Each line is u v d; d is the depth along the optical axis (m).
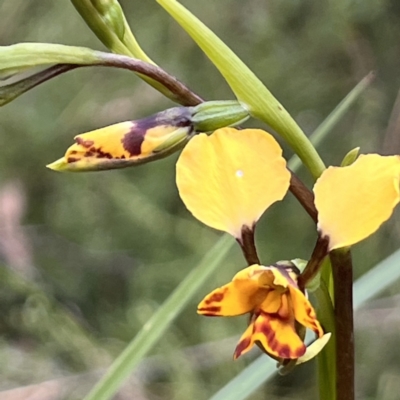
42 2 0.72
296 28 0.68
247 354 0.59
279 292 0.30
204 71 0.69
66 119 0.71
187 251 0.66
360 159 0.29
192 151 0.29
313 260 0.30
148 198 0.68
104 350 0.58
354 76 0.67
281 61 0.67
